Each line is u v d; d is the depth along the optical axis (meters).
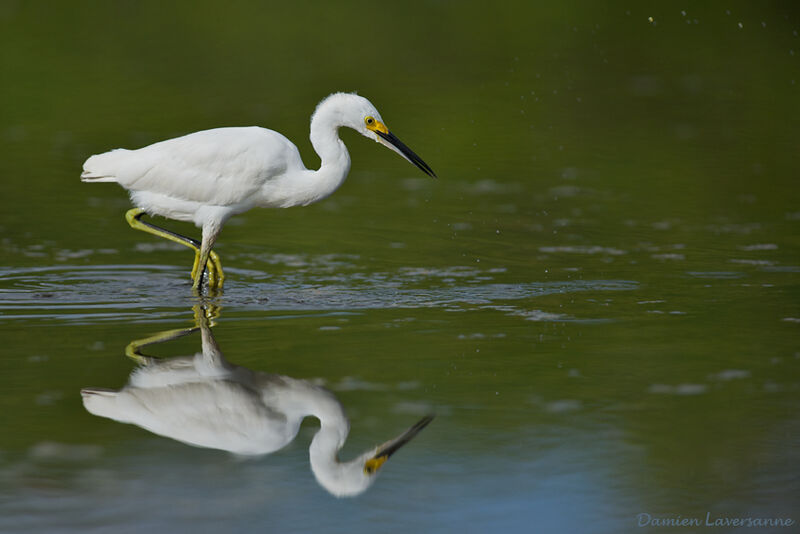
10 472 7.40
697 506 7.03
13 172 18.06
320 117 12.85
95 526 6.72
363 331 10.66
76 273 13.05
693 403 8.69
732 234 15.09
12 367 9.39
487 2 36.59
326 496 7.20
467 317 11.22
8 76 25.55
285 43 30.52
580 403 8.72
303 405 8.69
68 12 33.94
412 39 31.11
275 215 16.45
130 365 9.50
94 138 20.31
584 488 7.29
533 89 25.58
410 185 18.31
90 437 8.01
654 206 16.75
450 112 23.19
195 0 36.62
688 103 24.59
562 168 19.31
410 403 8.73
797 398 8.74
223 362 9.62
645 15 34.56
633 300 11.90
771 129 22.20
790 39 31.50
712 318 11.12
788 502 7.08
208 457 7.77
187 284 12.70
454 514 6.96
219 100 23.69
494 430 8.20
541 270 13.33
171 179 12.55
